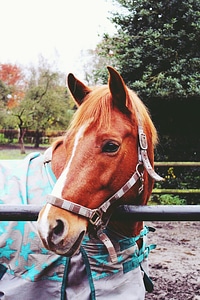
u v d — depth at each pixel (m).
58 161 1.81
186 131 7.09
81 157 1.47
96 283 1.66
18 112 20.45
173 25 6.93
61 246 1.38
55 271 1.70
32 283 1.69
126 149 1.54
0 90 21.72
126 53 7.00
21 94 21.86
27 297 1.70
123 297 1.69
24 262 1.72
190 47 6.78
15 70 22.12
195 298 3.19
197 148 7.09
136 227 1.79
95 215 1.48
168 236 5.23
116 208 1.51
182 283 3.51
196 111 6.92
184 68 6.65
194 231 5.55
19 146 22.45
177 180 7.02
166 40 6.86
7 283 1.73
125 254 1.73
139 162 1.58
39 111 20.42
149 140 1.72
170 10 6.90
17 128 23.64
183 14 6.88
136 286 1.75
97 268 1.67
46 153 1.88
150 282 1.97
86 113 1.55
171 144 7.11
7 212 1.44
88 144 1.49
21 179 1.82
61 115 21.09
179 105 6.91
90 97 1.62
